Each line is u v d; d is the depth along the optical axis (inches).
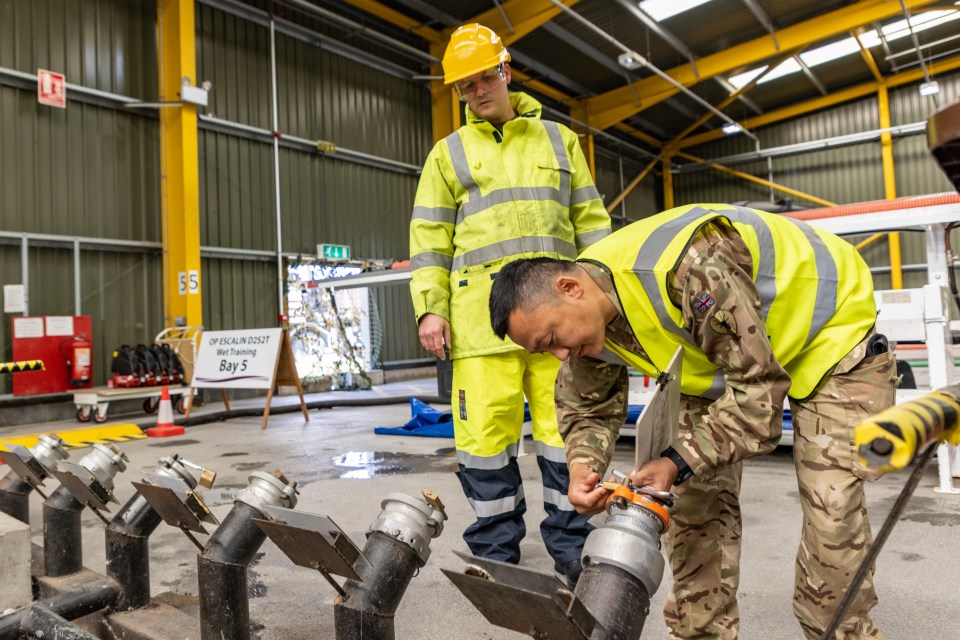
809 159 597.6
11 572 59.6
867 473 42.9
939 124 17.3
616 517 34.6
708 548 53.3
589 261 45.9
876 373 45.0
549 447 73.3
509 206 73.2
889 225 119.0
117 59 306.0
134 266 309.9
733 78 542.6
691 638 54.4
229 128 346.3
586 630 28.3
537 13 397.1
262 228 361.4
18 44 274.2
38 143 279.1
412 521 43.1
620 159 617.6
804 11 438.0
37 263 278.2
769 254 44.5
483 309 72.5
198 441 202.7
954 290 68.5
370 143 423.2
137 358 277.6
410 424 210.1
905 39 490.0
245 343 244.4
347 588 42.2
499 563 30.0
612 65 491.8
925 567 78.7
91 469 61.7
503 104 76.0
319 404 289.4
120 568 62.6
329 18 380.8
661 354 46.2
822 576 45.1
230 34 350.3
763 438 40.2
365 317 432.1
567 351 44.8
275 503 51.0
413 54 431.2
